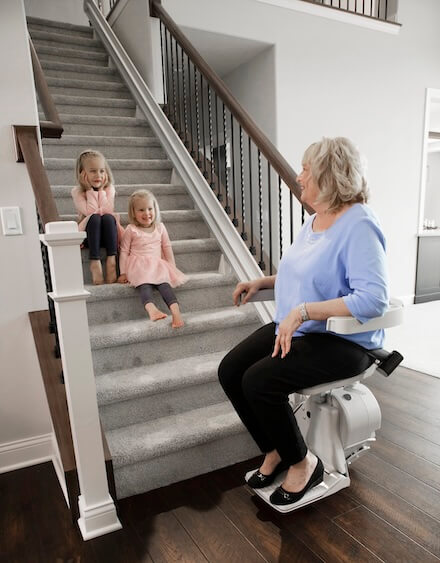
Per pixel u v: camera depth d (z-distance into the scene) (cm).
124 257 217
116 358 198
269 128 429
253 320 228
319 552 138
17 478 186
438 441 204
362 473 179
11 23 176
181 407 195
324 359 137
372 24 454
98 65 407
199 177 290
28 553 143
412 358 320
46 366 175
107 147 315
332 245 135
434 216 841
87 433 145
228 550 140
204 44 406
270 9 402
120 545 144
